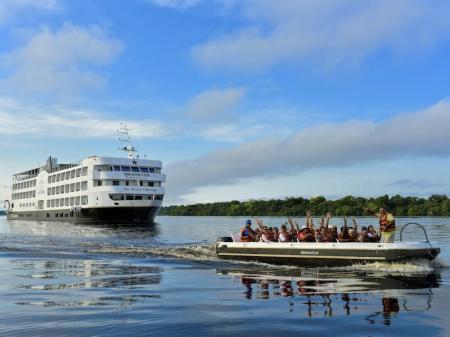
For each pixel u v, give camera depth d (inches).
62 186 3198.8
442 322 390.9
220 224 3619.6
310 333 359.6
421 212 5157.5
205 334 356.5
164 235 1921.8
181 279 651.5
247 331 364.5
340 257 794.8
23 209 3939.5
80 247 1232.2
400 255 756.0
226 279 652.7
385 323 388.5
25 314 418.0
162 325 381.1
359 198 5472.4
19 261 892.6
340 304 465.4
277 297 505.0
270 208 7037.4
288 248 839.1
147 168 2908.5
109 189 2726.4
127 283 609.9
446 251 1073.5
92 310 435.2
